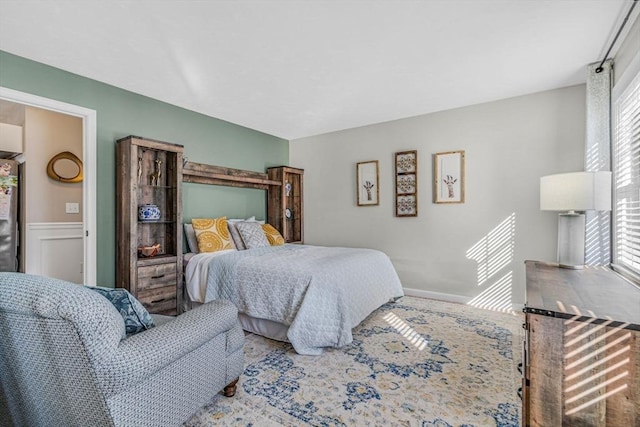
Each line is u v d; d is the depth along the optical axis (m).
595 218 2.45
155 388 1.23
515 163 3.29
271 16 1.92
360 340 2.53
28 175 3.58
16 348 1.14
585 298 1.24
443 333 2.67
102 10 1.86
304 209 4.95
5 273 1.16
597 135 2.52
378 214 4.23
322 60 2.49
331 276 2.44
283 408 1.64
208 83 2.92
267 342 2.52
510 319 3.02
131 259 2.69
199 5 1.81
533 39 2.19
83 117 2.79
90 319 0.98
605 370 0.99
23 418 1.23
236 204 4.24
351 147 4.47
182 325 1.35
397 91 3.14
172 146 3.05
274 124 4.29
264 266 2.60
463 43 2.25
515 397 1.72
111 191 2.92
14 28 2.04
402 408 1.63
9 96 2.35
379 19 1.95
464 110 3.58
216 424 1.52
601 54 2.39
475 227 3.52
